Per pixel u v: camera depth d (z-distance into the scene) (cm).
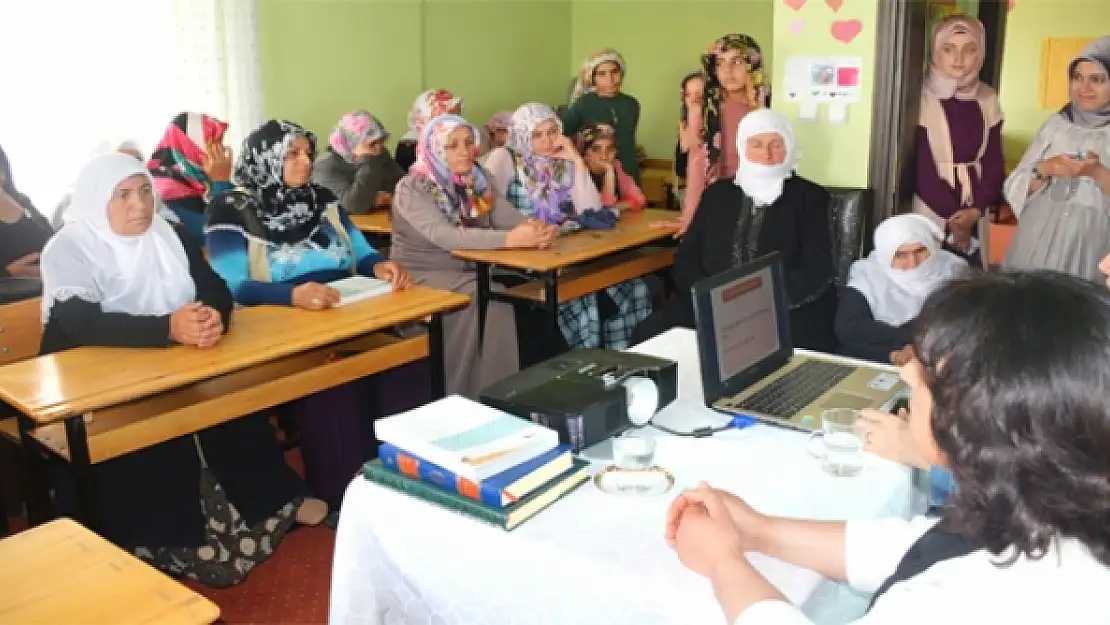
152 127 404
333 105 483
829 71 316
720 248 308
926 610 85
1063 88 454
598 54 461
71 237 212
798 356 197
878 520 117
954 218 332
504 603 124
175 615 103
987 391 78
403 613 136
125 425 192
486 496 125
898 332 265
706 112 395
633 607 113
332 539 257
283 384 221
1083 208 319
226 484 227
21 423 196
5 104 360
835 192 312
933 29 327
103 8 381
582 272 346
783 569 117
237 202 260
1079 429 75
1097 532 79
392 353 247
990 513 82
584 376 158
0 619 101
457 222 341
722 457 148
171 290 221
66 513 203
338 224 279
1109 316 78
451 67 547
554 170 380
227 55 425
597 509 130
